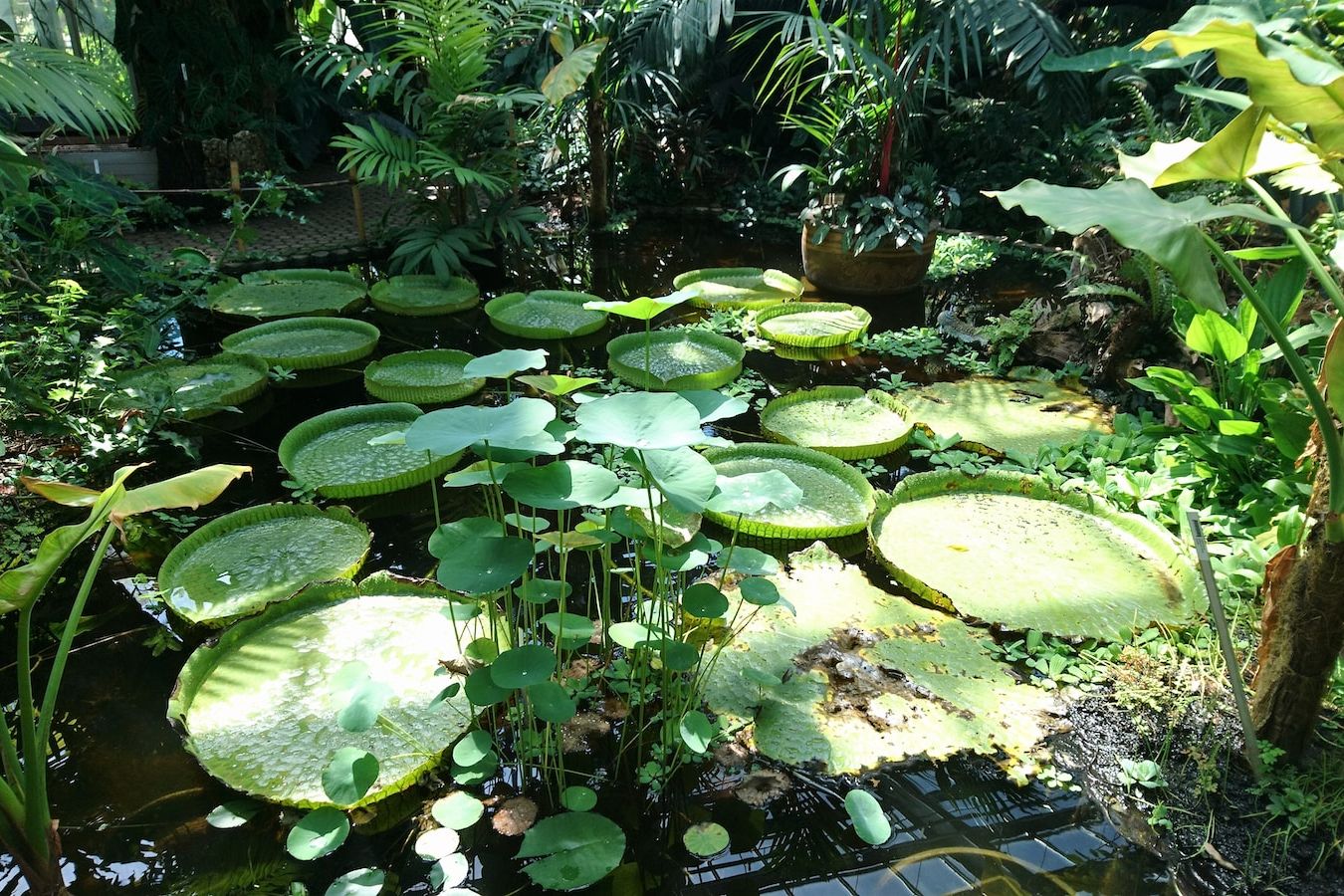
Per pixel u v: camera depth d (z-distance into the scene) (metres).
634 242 7.06
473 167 6.18
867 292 5.70
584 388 4.25
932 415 3.97
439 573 1.85
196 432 3.82
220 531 2.99
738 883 1.89
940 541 2.98
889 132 5.38
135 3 6.55
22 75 3.21
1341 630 1.93
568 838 1.92
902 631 2.60
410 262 5.70
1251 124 1.70
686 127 7.94
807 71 8.10
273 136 7.27
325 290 5.52
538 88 7.39
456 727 2.22
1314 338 3.03
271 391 4.24
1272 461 2.95
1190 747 2.20
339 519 3.09
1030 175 7.01
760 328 4.98
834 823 2.04
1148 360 4.23
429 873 1.89
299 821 1.89
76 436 3.46
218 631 2.60
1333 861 1.92
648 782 2.13
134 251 4.93
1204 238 1.71
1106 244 4.64
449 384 4.05
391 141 5.95
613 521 2.24
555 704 1.96
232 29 6.86
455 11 5.60
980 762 2.19
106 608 2.72
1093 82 6.82
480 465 2.27
